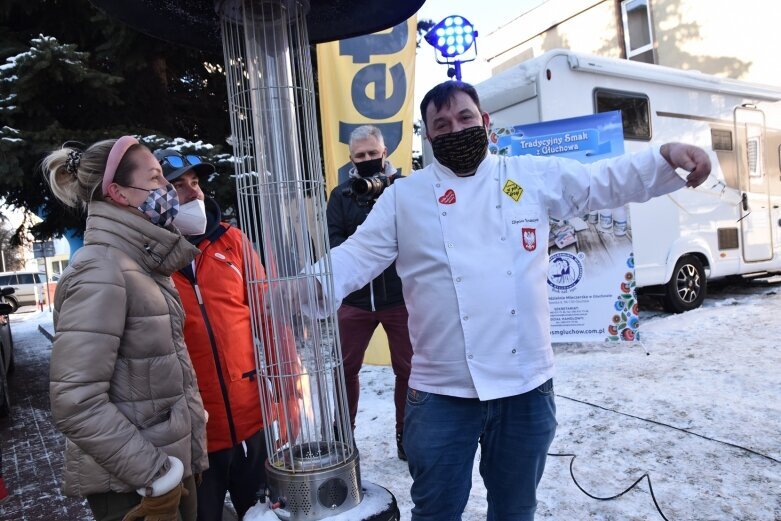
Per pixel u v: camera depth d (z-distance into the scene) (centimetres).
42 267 2673
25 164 511
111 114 584
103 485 148
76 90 532
